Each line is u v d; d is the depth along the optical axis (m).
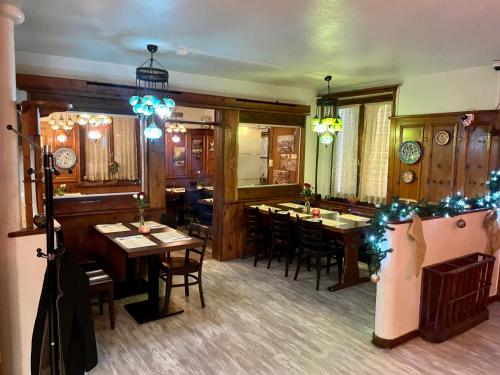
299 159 6.13
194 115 8.29
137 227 4.07
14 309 2.28
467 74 4.34
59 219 4.09
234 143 5.33
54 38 3.33
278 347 3.02
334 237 4.59
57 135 6.91
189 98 4.78
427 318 3.19
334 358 2.87
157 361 2.80
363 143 5.69
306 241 4.46
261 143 5.68
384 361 2.83
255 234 5.34
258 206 5.49
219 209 5.38
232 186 5.37
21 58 3.79
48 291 1.99
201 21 2.83
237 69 4.57
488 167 4.15
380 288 3.04
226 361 2.81
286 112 5.78
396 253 2.98
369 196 5.64
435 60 3.98
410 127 4.92
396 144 5.10
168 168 8.74
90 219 4.27
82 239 4.24
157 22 2.87
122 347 3.00
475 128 4.26
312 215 4.80
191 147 9.04
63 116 6.67
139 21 2.86
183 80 4.83
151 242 3.43
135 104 3.63
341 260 4.59
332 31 3.03
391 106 5.25
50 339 2.00
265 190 5.77
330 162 6.29
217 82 5.13
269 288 4.34
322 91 6.18
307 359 2.85
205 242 3.62
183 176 8.98
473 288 3.39
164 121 4.73
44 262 2.33
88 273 3.41
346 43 3.37
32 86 3.75
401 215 3.06
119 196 4.48
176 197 7.66
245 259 5.49
